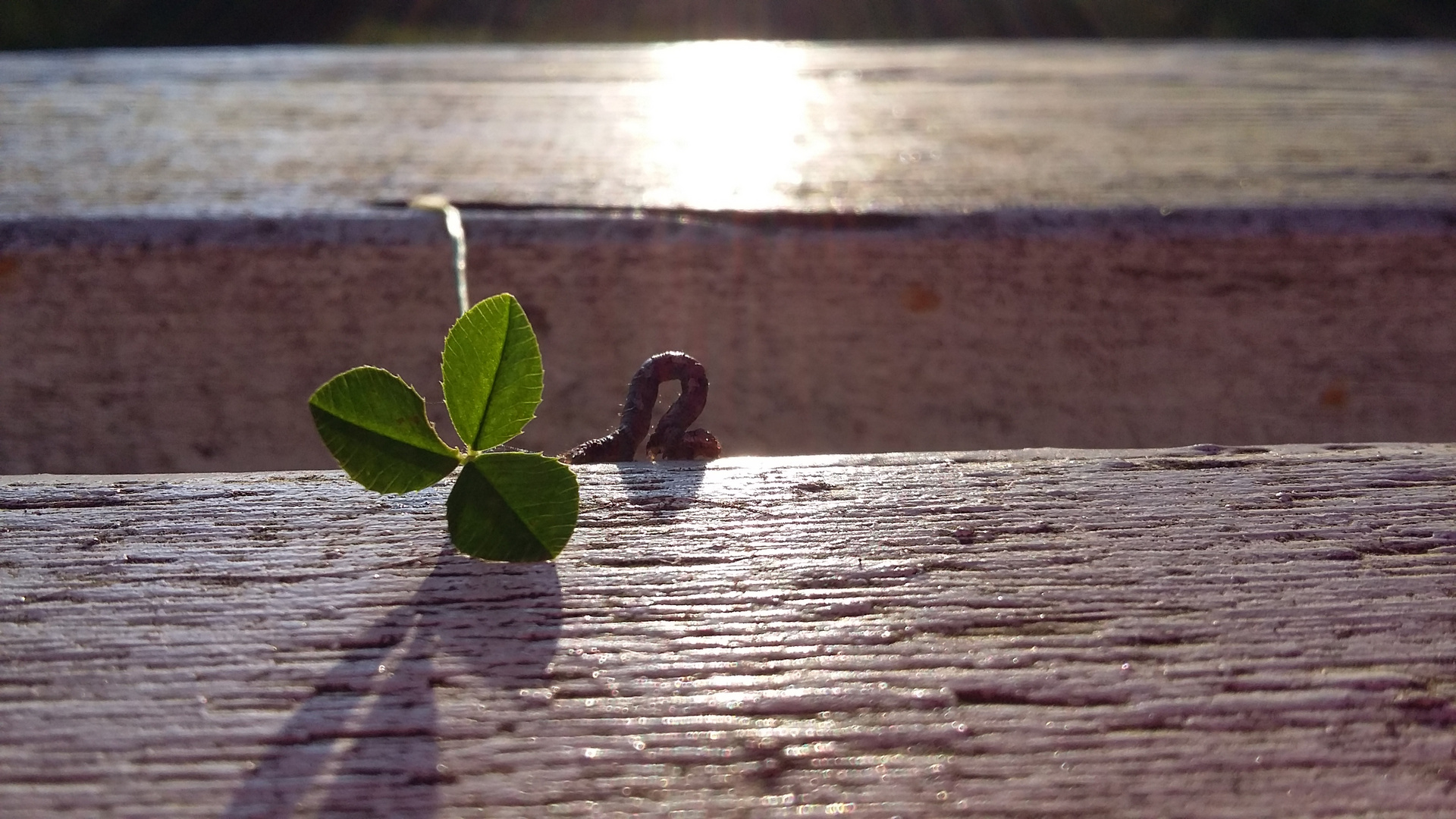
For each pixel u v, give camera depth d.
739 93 0.70
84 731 0.20
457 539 0.22
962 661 0.21
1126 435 0.36
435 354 0.34
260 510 0.24
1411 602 0.22
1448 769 0.20
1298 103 0.61
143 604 0.22
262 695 0.21
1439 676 0.21
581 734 0.20
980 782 0.20
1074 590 0.22
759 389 0.35
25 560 0.22
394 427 0.22
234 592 0.22
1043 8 2.28
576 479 0.22
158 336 0.33
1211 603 0.22
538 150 0.48
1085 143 0.50
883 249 0.34
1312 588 0.22
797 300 0.34
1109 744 0.20
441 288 0.33
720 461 0.25
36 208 0.35
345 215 0.33
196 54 0.92
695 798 0.20
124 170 0.43
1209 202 0.35
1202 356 0.35
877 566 0.23
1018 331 0.35
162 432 0.34
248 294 0.33
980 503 0.24
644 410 0.25
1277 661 0.21
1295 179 0.40
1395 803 0.20
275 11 2.22
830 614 0.22
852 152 0.48
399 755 0.20
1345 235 0.34
